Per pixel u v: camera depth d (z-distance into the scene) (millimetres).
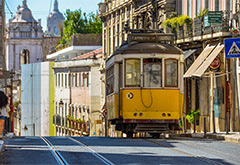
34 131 151500
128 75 48125
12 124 79938
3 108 30984
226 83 60219
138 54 47906
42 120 162000
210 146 37594
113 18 114625
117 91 49375
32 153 32281
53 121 154375
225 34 58750
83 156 30703
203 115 67188
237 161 28688
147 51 47844
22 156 30766
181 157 30125
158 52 47844
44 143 39969
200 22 63938
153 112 47594
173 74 48188
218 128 62406
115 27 112875
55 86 153625
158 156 30594
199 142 41281
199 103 68812
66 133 140000
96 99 121562
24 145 37938
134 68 48000
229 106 59562
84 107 124500
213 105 64000
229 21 60031
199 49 66688
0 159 29406
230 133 50375
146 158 29672
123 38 106625
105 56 121062
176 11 78125
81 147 36125
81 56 144750
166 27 73188
